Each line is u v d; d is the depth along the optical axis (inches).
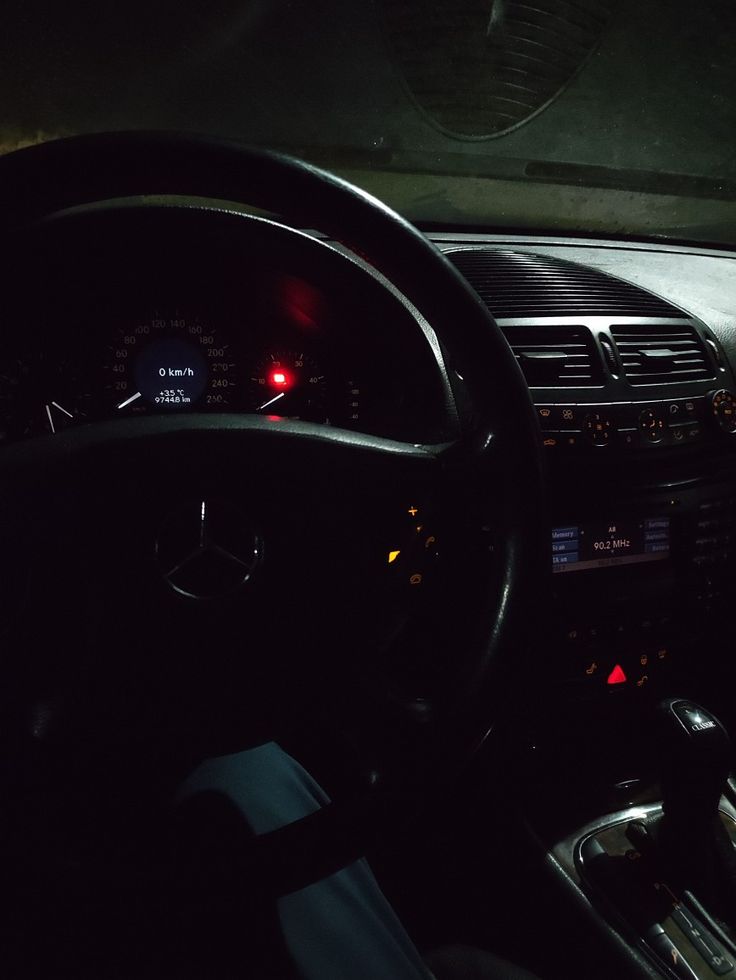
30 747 25.2
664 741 46.1
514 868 49.9
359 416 42.4
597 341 50.1
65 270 34.3
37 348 37.8
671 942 42.9
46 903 24.2
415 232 27.0
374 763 27.3
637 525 50.9
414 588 39.9
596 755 54.1
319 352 41.8
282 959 27.8
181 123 57.9
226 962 28.0
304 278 34.8
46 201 25.0
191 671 25.5
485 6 54.8
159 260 36.7
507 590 28.6
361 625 27.3
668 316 54.6
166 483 24.2
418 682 44.3
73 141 24.4
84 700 25.5
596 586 50.6
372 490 26.3
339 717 27.3
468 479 29.5
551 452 47.8
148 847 24.4
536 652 49.1
